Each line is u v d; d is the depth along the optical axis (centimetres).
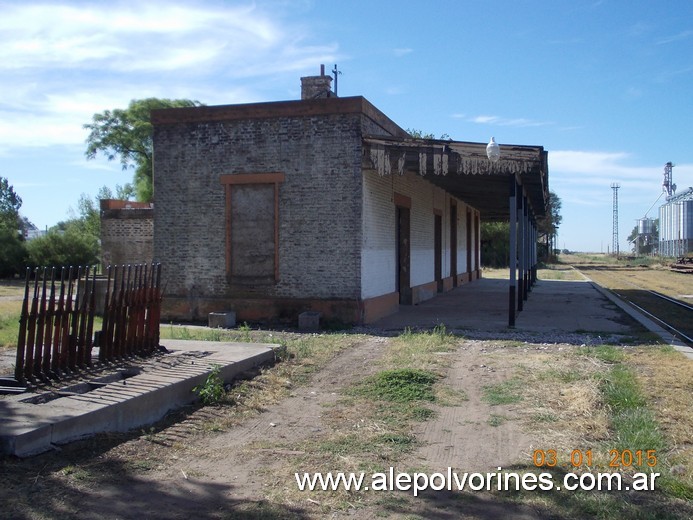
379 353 1114
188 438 641
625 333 1354
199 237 1612
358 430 674
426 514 468
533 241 3164
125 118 4347
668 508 472
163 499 486
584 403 734
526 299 2228
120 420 645
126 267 864
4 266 3681
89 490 493
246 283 1574
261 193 1568
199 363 869
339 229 1506
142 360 870
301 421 711
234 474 545
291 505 481
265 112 1548
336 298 1509
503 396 801
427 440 643
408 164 1446
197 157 1612
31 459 536
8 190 6134
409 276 2025
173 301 1622
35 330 727
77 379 741
